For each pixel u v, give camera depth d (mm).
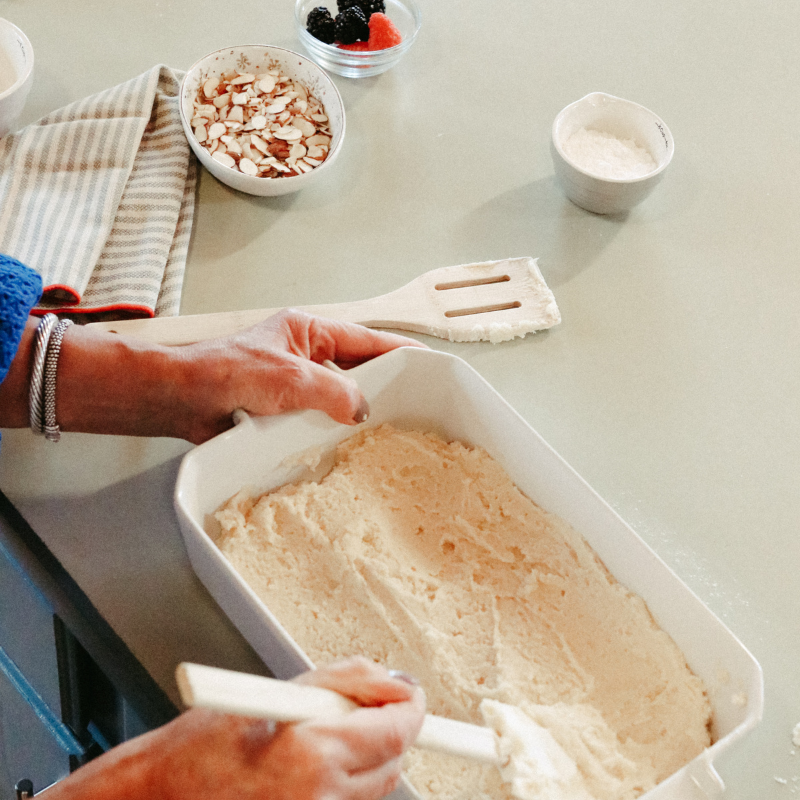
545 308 821
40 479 679
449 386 684
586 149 908
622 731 589
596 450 753
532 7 1146
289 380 622
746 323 864
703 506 732
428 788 554
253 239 855
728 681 571
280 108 899
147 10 1042
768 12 1208
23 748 685
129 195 832
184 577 651
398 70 1033
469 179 941
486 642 618
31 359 625
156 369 630
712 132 1036
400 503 684
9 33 855
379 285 838
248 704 381
